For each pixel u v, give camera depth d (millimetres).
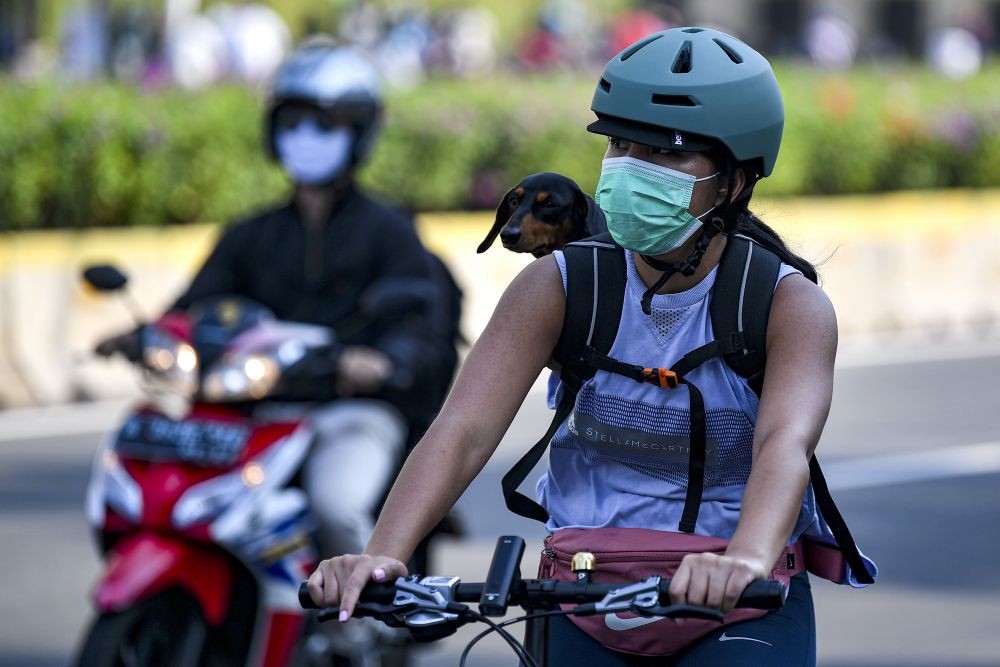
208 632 12273
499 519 20906
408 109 37688
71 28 56781
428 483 7688
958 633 16641
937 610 17391
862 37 98500
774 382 7613
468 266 35344
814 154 43656
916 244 39938
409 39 68500
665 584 6777
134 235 31734
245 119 34812
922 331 39875
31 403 29203
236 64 54219
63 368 29703
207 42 54000
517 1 87312
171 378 12617
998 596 17922
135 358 12797
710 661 7781
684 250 7848
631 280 7926
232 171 34688
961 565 19094
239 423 12508
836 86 44781
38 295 29641
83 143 33406
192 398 12633
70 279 30094
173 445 12312
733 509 8000
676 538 7941
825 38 73375
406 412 13398
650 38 7832
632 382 7914
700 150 7641
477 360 7984
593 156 39438
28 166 33062
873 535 20391
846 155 44156
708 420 7836
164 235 31875
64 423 27375
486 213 38375
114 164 33688
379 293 12875
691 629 7863
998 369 33469
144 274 31281
